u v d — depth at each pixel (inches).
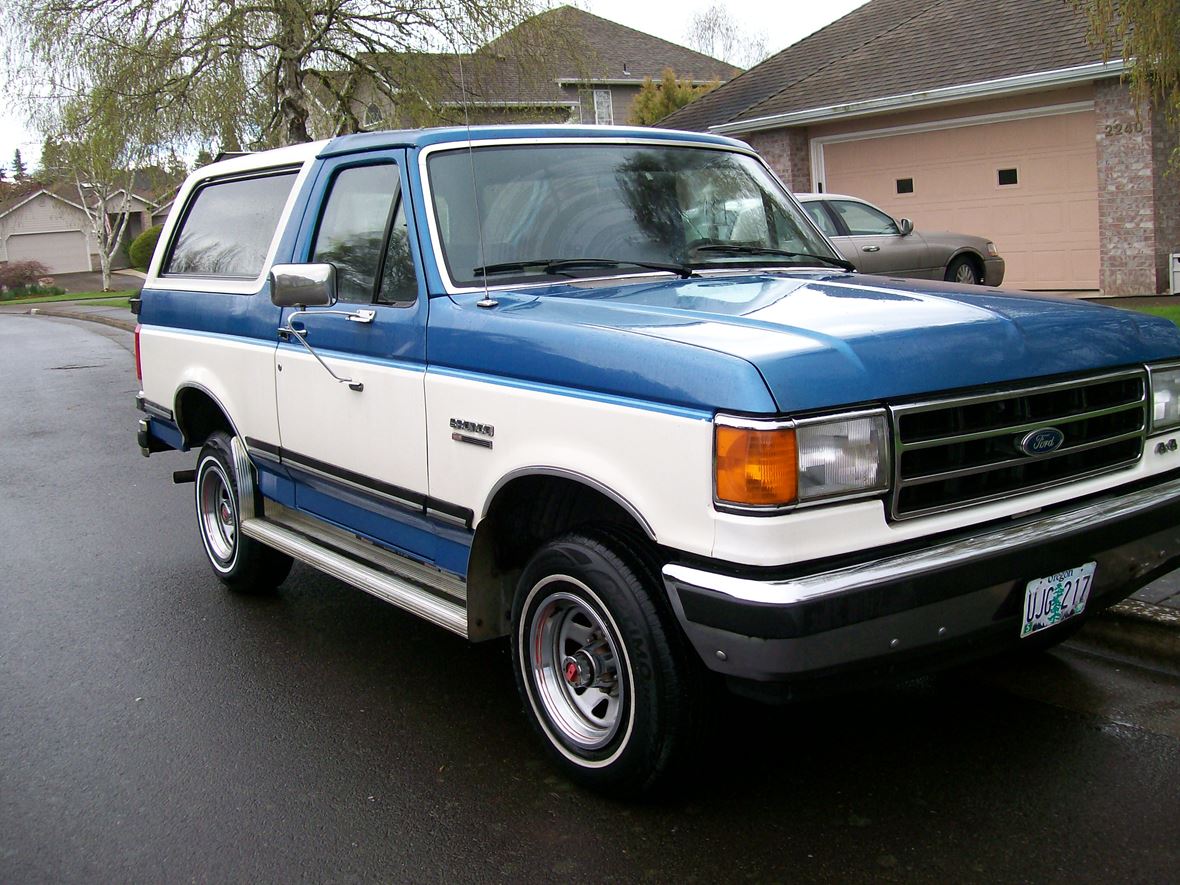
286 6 719.1
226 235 225.6
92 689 188.4
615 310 142.9
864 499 120.9
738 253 183.2
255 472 217.0
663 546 126.7
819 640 116.6
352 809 145.6
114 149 785.6
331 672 192.5
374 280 175.0
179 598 235.5
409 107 786.8
